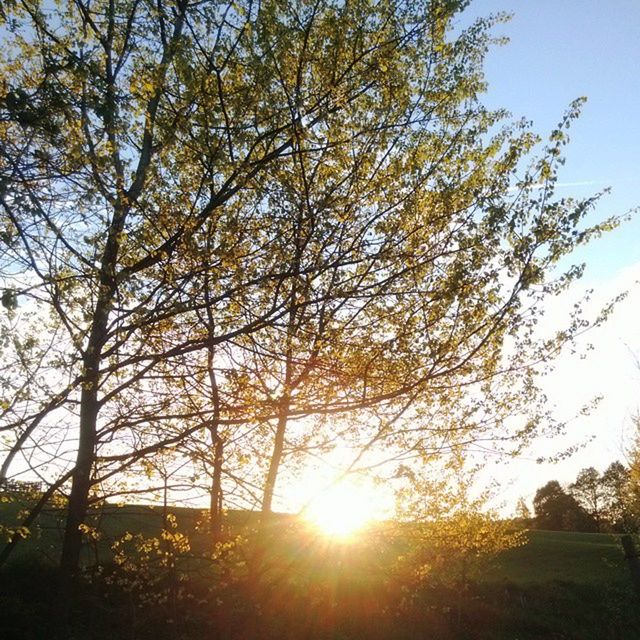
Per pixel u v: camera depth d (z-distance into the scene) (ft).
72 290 19.90
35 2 20.84
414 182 23.24
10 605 39.01
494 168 23.04
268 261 22.29
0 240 18.15
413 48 24.08
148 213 21.72
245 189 23.32
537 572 106.22
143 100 20.79
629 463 78.13
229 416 23.44
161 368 24.08
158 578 26.37
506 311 20.67
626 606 78.43
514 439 24.09
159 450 23.67
